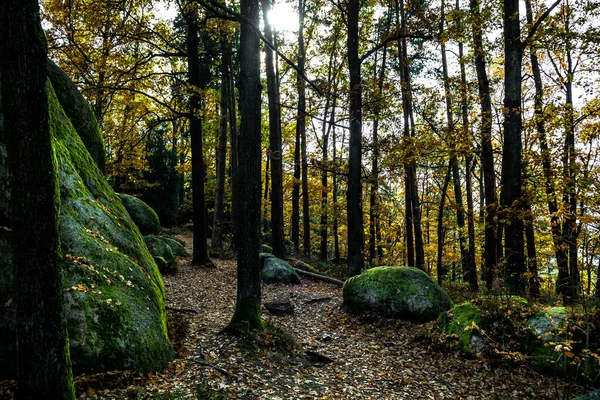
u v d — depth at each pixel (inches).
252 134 291.1
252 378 221.3
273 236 659.4
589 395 137.7
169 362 221.5
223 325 312.5
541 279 419.8
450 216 967.6
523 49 430.6
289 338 290.0
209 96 635.5
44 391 121.0
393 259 1025.5
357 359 286.4
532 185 492.7
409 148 507.2
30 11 119.3
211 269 569.3
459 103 533.3
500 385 239.9
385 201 904.9
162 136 1222.9
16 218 119.8
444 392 235.8
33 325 119.6
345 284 430.0
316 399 212.1
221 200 776.9
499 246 581.6
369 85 577.0
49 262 123.0
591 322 239.0
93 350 184.7
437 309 362.6
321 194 1027.3
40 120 121.5
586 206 443.8
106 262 235.3
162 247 538.3
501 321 279.0
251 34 290.2
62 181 255.9
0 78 121.5
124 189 1045.8
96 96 491.8
